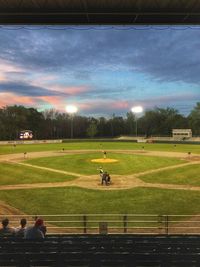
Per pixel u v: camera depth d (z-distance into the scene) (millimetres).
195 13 10086
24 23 10820
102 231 14766
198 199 28109
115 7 9945
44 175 39938
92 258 8664
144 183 34781
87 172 41844
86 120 158250
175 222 21125
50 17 10680
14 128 143500
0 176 39562
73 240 9977
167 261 8570
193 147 81625
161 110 152750
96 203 27234
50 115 157250
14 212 24859
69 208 25969
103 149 77188
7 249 9266
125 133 156250
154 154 63531
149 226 20984
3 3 9758
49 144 98875
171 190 31391
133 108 117438
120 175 39594
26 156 61344
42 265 8477
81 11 10055
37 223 11188
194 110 145000
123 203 27141
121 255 8758
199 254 8727
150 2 9695
